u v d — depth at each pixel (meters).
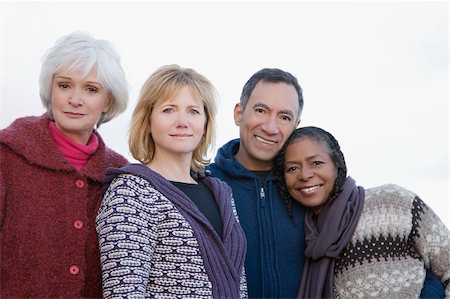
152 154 2.26
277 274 2.51
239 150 2.80
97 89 2.21
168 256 1.98
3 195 2.02
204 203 2.24
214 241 2.11
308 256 2.48
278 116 2.64
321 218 2.55
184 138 2.17
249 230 2.58
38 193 2.10
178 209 2.05
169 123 2.16
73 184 2.18
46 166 2.12
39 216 2.07
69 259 2.09
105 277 1.89
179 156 2.23
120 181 2.01
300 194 2.55
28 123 2.23
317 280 2.43
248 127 2.67
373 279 2.34
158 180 2.07
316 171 2.50
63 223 2.11
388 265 2.35
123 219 1.91
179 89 2.18
